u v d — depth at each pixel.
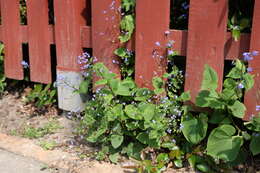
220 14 2.05
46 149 2.40
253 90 2.05
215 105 2.03
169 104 2.19
